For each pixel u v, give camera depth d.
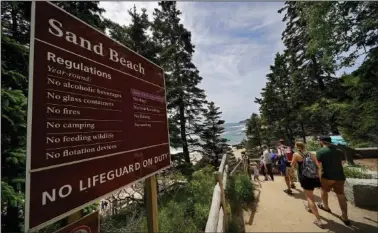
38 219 1.23
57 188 1.37
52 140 1.37
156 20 15.51
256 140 32.59
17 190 3.81
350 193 5.09
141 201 6.76
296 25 17.45
